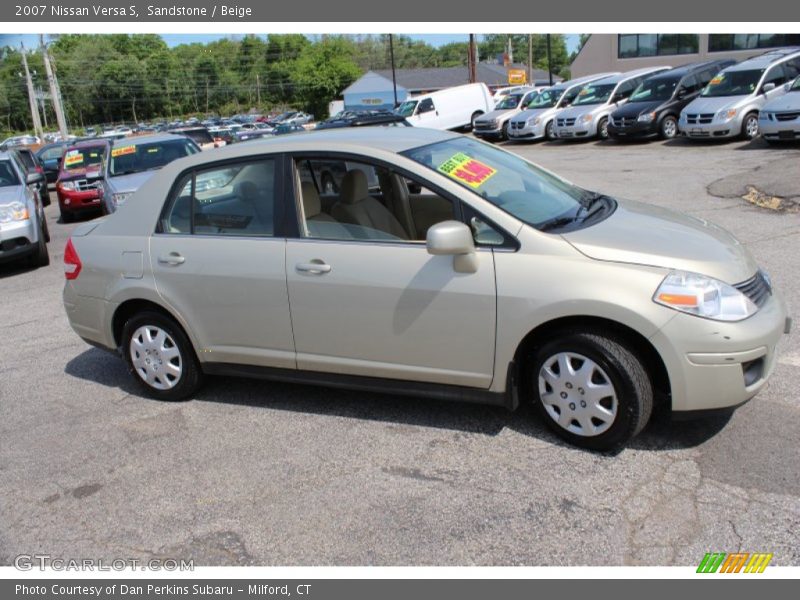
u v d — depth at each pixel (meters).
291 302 4.12
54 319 7.16
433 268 3.72
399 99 69.00
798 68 17.27
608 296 3.36
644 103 19.19
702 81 19.67
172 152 11.77
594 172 14.90
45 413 4.83
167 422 4.52
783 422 3.79
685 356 3.32
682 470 3.45
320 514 3.40
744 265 3.62
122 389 5.15
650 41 33.03
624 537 3.05
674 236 3.68
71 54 115.81
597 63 35.31
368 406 4.46
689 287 3.32
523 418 4.09
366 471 3.72
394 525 3.27
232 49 126.81
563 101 23.31
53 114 110.88
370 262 3.87
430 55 131.38
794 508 3.11
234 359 4.46
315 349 4.16
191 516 3.49
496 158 4.36
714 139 17.55
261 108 123.25
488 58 125.25
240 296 4.26
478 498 3.40
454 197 3.75
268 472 3.80
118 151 11.76
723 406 3.39
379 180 4.22
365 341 3.98
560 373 3.65
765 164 12.89
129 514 3.55
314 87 87.75
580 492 3.37
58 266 9.91
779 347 4.70
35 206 10.20
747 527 3.03
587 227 3.75
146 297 4.59
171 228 4.54
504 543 3.09
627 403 3.47
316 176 4.16
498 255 3.60
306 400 4.64
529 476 3.53
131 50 124.38
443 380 3.86
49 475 4.00
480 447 3.84
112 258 4.71
